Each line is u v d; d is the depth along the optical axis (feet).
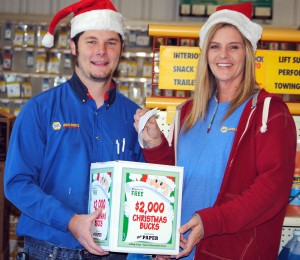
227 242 6.54
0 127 15.29
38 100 7.14
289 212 8.52
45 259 6.97
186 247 6.18
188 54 8.71
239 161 6.61
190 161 6.99
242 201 6.27
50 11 23.00
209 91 7.23
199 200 6.80
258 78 8.68
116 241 6.07
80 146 7.11
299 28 22.33
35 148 6.99
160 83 8.75
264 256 6.59
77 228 6.37
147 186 6.21
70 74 22.15
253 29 7.02
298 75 8.68
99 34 7.14
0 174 15.31
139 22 22.29
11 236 17.34
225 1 22.95
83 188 7.03
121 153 7.39
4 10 22.94
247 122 6.60
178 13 23.16
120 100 7.72
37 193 6.68
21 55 22.33
